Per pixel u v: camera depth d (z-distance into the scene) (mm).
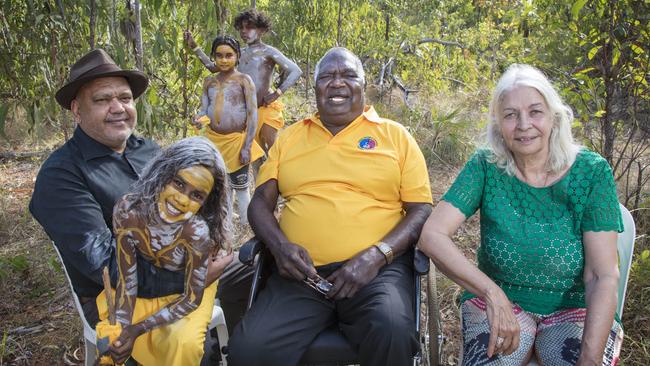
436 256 2688
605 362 2484
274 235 2959
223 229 2617
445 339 3588
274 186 3254
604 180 2588
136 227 2449
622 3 4012
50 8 4883
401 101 9352
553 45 4535
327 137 3176
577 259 2615
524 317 2652
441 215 2754
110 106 2789
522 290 2701
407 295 2791
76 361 3549
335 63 3105
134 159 2961
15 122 7887
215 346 2848
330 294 2746
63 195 2678
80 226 2652
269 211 3119
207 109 5031
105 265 2604
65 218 2660
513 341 2496
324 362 2754
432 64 10250
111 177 2824
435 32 10930
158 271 2557
